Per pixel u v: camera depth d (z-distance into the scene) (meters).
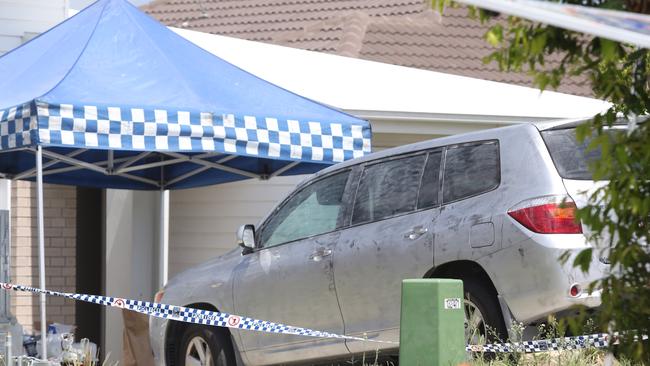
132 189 23.91
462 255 13.96
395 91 25.27
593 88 6.91
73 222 27.36
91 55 18.19
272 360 16.56
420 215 14.73
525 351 13.14
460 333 12.35
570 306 12.96
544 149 13.70
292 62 26.20
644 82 6.84
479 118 25.34
